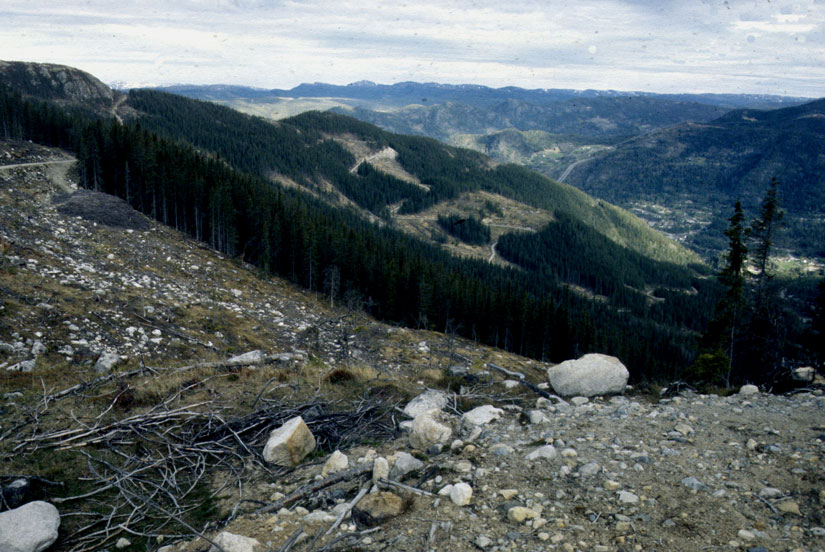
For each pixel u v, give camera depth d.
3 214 42.09
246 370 19.39
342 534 7.87
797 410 12.09
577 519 7.65
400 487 9.37
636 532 7.13
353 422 14.85
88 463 11.19
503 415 14.20
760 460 9.14
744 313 36.22
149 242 54.19
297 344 34.84
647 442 10.52
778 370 17.72
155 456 12.00
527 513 7.83
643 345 88.06
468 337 70.31
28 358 18.77
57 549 8.47
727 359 26.53
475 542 7.25
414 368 31.05
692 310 187.88
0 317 21.12
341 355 32.38
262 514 9.13
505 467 9.82
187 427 13.67
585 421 12.40
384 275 69.62
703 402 13.75
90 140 71.25
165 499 10.20
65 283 30.47
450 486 9.02
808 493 7.70
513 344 72.31
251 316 39.69
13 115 82.25
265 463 11.77
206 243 71.12
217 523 9.04
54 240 41.31
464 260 173.00
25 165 67.12
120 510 9.75
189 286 43.22
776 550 6.42
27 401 14.27
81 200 57.91
